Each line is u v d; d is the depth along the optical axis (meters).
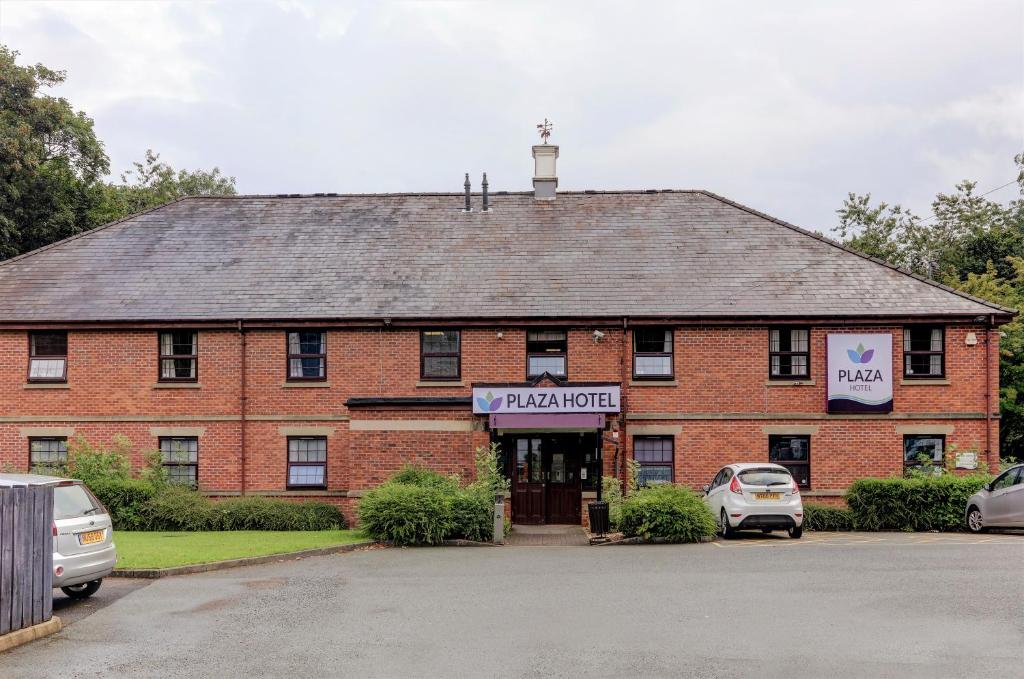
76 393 27.14
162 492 25.28
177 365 27.36
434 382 26.66
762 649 10.63
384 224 30.86
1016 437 34.00
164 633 11.78
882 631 11.41
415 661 10.27
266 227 30.97
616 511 22.23
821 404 26.30
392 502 21.52
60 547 13.27
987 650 10.47
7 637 11.10
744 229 29.77
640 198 31.77
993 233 46.72
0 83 37.19
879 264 27.95
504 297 27.00
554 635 11.41
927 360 26.55
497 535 21.59
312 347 27.22
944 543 20.02
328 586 15.11
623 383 26.42
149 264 29.12
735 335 26.48
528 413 24.06
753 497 21.33
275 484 26.83
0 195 35.72
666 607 12.98
